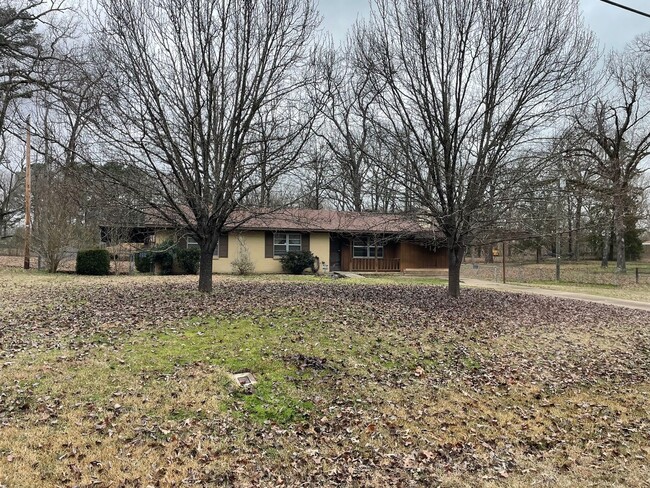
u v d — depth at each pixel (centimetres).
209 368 533
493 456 412
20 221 3206
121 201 987
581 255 3988
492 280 2236
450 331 815
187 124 973
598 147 2709
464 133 1062
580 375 647
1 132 2128
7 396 428
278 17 980
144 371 512
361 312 924
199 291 1105
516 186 1059
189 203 1029
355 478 360
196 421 418
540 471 390
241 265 1934
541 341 809
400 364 621
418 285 1650
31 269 1820
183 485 327
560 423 493
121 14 906
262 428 423
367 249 2398
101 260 1705
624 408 541
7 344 583
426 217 1201
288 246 2150
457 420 479
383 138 1177
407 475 369
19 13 1823
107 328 684
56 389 451
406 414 481
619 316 1135
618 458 420
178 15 946
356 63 1105
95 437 374
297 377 538
